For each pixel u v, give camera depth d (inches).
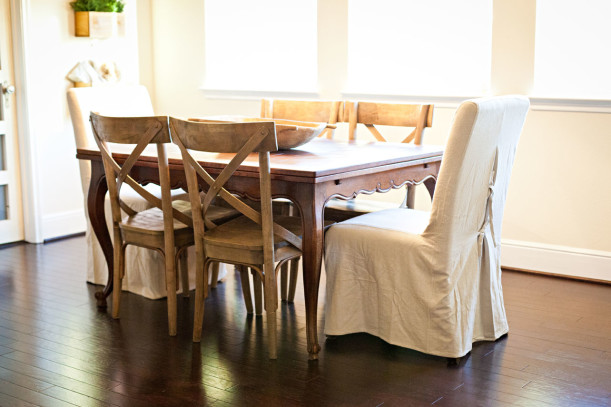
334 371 115.0
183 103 229.5
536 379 112.5
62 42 200.1
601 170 163.5
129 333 131.0
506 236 176.7
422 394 107.0
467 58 185.6
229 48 224.2
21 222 199.2
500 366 117.3
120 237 136.4
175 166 128.3
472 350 123.9
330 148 143.7
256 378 112.2
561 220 169.5
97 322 136.6
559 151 167.3
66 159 204.4
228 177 115.8
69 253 187.0
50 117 199.2
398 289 120.5
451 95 178.7
